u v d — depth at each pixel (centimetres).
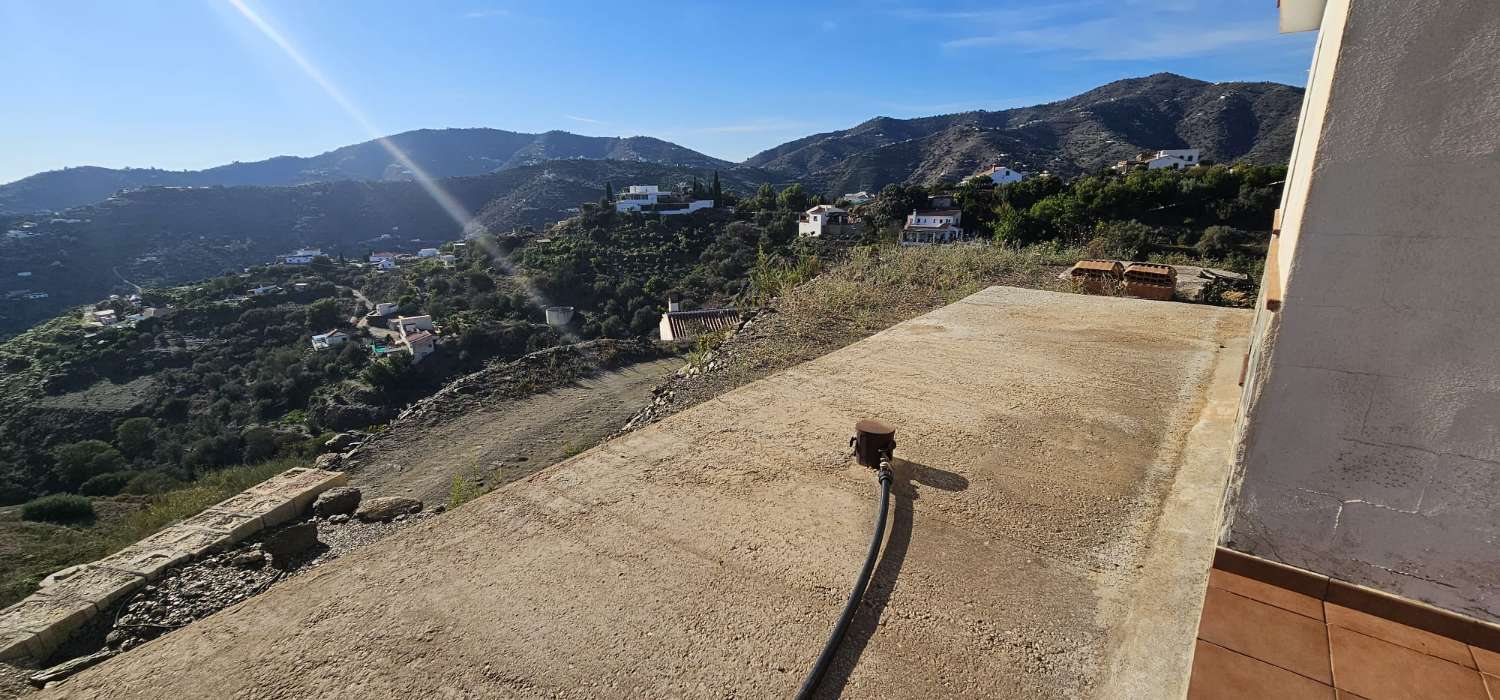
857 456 238
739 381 514
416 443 1393
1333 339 125
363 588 173
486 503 217
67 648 303
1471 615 121
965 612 156
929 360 370
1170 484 218
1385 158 113
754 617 157
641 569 178
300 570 369
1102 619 153
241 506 409
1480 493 116
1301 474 134
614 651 147
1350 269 120
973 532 192
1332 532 133
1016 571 173
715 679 138
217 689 140
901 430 269
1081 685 133
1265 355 134
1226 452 233
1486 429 113
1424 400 118
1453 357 114
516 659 146
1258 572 144
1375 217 116
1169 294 670
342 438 1486
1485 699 111
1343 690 115
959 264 847
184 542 370
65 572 339
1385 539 128
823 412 292
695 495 218
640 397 1722
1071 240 1388
